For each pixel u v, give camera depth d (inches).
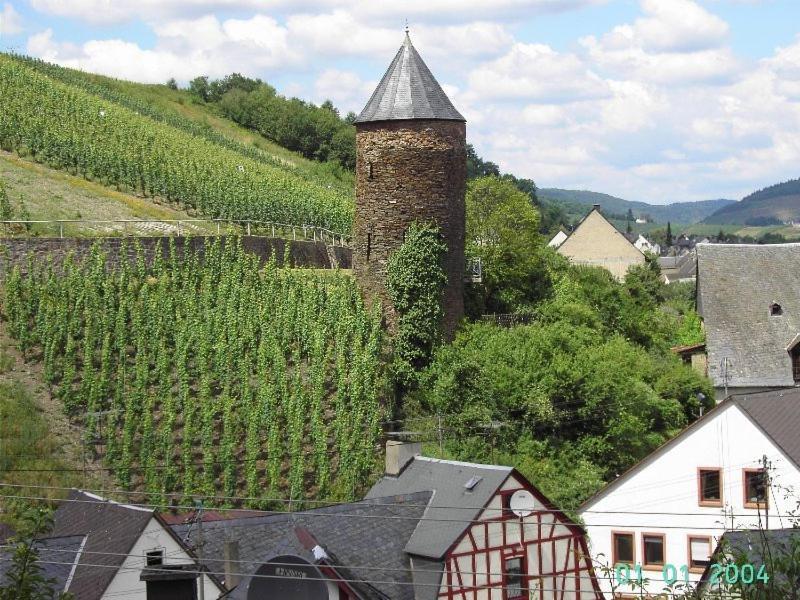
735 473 1501.0
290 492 1920.5
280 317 2183.8
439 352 2251.5
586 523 1545.3
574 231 4441.4
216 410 1962.4
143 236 2322.8
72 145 3125.0
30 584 810.2
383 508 1305.4
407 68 2362.2
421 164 2311.8
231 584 1163.9
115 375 2007.9
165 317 2100.1
